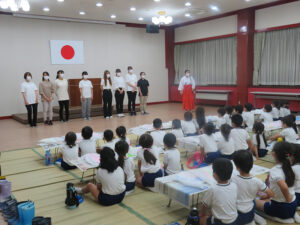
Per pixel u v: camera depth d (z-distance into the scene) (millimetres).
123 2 7566
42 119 7859
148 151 3023
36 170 3914
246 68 9336
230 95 10109
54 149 4883
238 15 9328
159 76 12039
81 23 9828
